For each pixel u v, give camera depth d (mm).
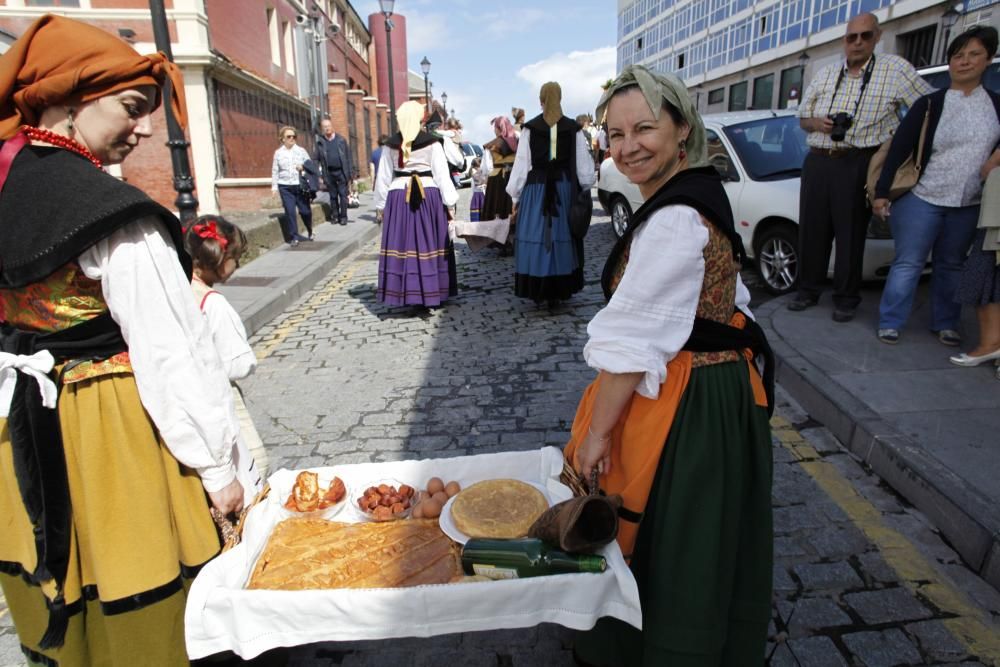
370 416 3965
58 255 1336
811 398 3689
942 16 18906
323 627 1522
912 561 2477
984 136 3748
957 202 3881
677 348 1502
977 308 3805
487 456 2139
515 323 5699
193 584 1529
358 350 5219
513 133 8492
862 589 2344
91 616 1603
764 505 1682
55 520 1471
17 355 1467
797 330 4570
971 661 2029
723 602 1622
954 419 3211
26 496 1462
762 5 29016
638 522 1636
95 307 1465
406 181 5812
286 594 1498
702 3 35156
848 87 4414
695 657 1583
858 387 3609
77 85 1383
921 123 3867
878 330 4363
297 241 10234
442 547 1740
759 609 1718
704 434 1580
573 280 5863
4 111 1404
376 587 1585
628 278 1506
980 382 3617
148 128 1554
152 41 12555
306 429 3830
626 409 1666
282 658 2115
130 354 1460
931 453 2900
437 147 5770
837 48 24531
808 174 4766
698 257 1474
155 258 1442
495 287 7129
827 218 4770
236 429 1637
